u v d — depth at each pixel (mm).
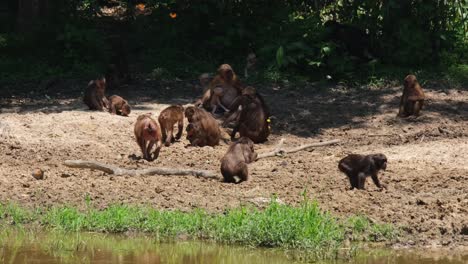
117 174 22578
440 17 42969
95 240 17172
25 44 43281
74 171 23031
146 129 24438
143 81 39750
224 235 17250
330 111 34812
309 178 22625
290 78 40500
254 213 17844
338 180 22375
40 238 17266
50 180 21859
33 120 30125
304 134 31297
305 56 41094
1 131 28094
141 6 50688
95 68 41094
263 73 40438
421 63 42312
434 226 18125
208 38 44969
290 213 17391
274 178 22531
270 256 16016
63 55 42031
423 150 27297
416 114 33438
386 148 28141
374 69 41188
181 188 21125
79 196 20344
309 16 45156
